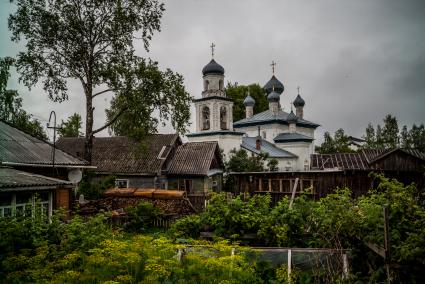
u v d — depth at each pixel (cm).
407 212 768
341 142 5659
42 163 1767
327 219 834
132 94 2636
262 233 1017
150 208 1794
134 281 734
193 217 1184
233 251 877
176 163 3272
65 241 902
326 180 2250
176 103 2711
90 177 2662
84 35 2730
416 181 2234
